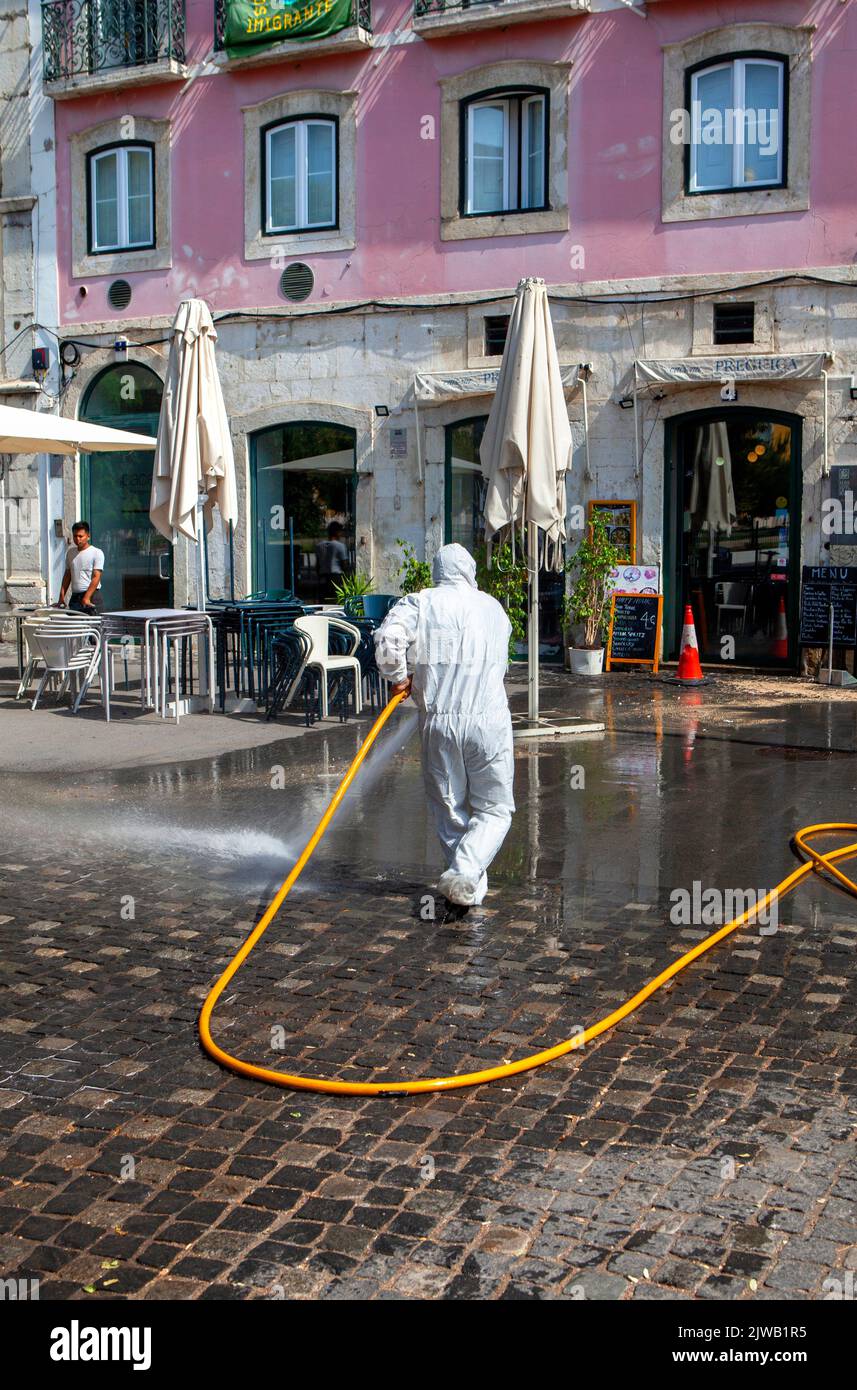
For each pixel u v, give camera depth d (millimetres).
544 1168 3869
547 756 10570
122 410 19828
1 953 5801
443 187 17359
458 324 17422
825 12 15336
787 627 16094
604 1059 4652
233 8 18000
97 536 20141
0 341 20266
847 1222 3582
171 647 13453
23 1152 3980
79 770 9820
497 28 16875
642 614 16188
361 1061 4633
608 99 16422
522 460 11047
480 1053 4699
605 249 16594
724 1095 4355
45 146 19828
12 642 20031
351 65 17797
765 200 15766
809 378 15430
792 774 9820
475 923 6203
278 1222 3586
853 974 5520
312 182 18266
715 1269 3369
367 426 17984
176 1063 4633
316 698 12836
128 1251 3451
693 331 16188
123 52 19141
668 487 16484
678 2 15898
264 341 18531
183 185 18984
